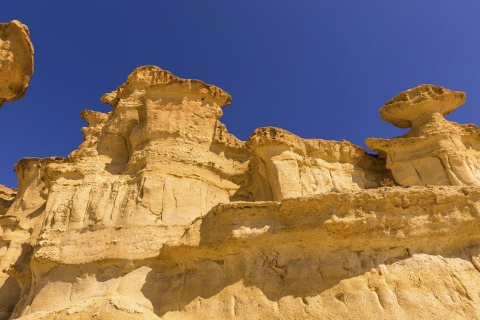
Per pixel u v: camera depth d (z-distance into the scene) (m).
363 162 21.69
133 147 20.47
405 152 20.50
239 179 20.94
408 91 22.44
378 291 11.08
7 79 10.65
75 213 17.39
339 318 10.62
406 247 12.11
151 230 15.95
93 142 24.58
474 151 20.02
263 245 12.50
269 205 12.71
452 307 10.55
